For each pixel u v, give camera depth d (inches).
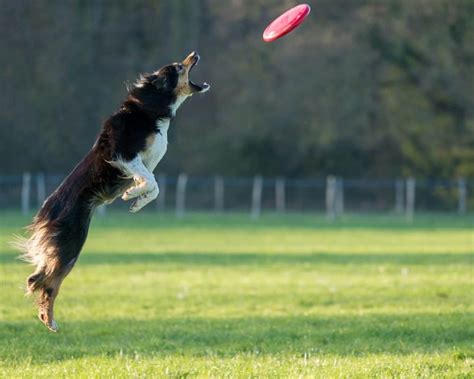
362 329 446.6
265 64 1985.7
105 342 420.8
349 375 321.4
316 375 321.4
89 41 1932.8
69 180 375.6
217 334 436.8
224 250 947.3
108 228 1294.3
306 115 1957.4
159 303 555.8
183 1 1991.9
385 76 1936.5
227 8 1996.8
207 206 1910.7
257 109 1982.0
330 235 1179.9
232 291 613.6
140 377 321.1
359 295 586.2
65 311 519.5
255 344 408.2
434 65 1899.6
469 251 936.9
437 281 660.1
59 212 369.1
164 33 1996.8
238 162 2021.4
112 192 379.6
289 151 2004.2
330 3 1936.5
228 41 2014.0
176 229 1283.2
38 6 1894.7
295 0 1956.2
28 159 1903.3
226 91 2014.0
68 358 378.0
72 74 1913.1
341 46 1905.8
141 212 1775.3
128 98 388.2
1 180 1681.8
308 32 1935.3
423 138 1946.4
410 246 1002.7
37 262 367.9
